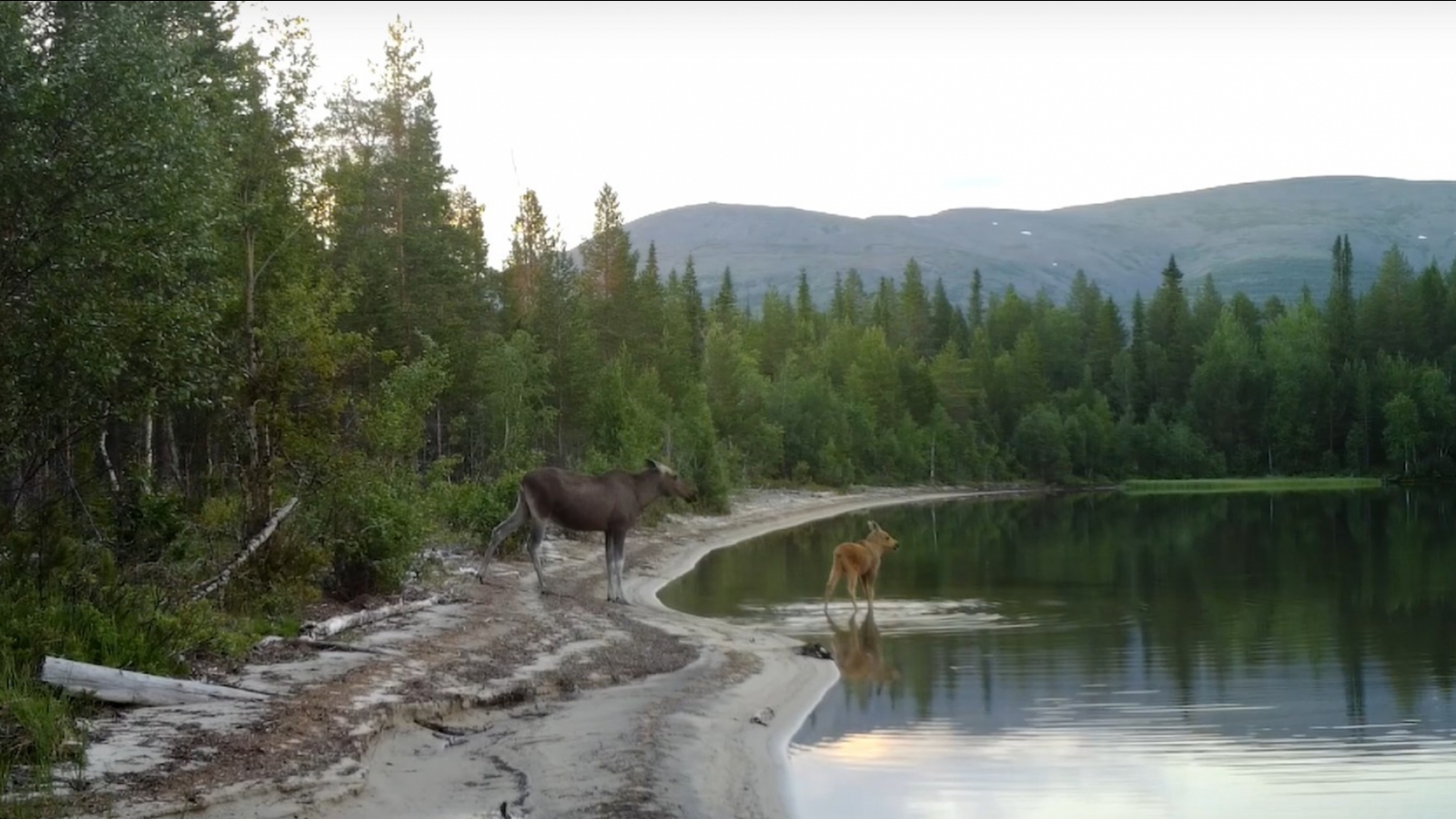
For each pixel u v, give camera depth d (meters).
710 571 30.16
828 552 36.06
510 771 9.81
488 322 50.75
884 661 16.77
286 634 14.25
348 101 40.22
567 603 20.20
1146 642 18.31
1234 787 10.49
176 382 14.58
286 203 18.27
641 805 8.95
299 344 17.34
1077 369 128.25
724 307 113.50
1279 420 106.44
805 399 85.00
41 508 14.18
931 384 103.56
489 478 36.84
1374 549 35.28
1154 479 106.31
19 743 8.71
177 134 13.75
